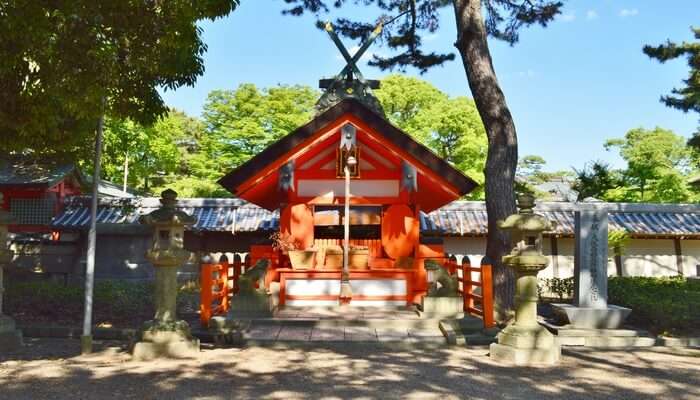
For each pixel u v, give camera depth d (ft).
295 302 32.86
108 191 69.31
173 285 24.02
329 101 37.22
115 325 29.37
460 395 17.21
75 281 52.80
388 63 46.85
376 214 36.96
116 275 52.75
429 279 30.78
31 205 55.88
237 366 21.01
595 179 68.18
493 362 22.04
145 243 53.42
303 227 35.09
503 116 34.86
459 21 36.24
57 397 16.71
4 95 21.12
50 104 22.22
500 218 33.99
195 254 54.54
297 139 31.89
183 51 23.48
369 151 35.37
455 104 84.33
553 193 95.40
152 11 20.24
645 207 56.65
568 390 17.95
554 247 54.75
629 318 31.35
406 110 90.74
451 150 85.10
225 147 84.02
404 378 19.29
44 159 49.34
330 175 35.42
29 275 52.01
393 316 29.55
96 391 17.38
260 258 34.91
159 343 22.74
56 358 22.65
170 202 23.70
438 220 54.85
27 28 18.10
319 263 34.94
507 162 34.53
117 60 20.54
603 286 29.53
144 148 83.61
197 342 23.81
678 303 31.55
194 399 16.57
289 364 21.39
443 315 29.22
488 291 27.66
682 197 82.94
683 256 55.16
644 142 87.86
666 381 19.25
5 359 22.39
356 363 21.62
